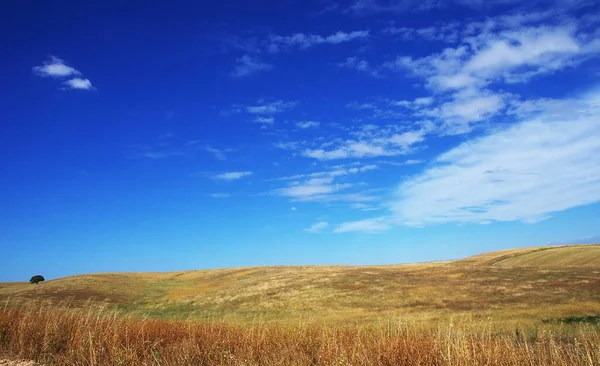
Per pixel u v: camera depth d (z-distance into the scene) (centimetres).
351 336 1065
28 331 1012
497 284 4203
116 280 7869
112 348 891
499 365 789
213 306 4719
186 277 9156
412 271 5772
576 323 2028
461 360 761
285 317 3628
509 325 2103
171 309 4738
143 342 965
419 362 807
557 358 852
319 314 3709
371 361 809
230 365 838
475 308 3275
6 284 8706
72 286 6384
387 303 3975
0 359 889
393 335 1023
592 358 854
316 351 956
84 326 1063
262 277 6544
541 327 1908
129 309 4931
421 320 2603
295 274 6319
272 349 966
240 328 1302
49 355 894
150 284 7856
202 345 984
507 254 8681
